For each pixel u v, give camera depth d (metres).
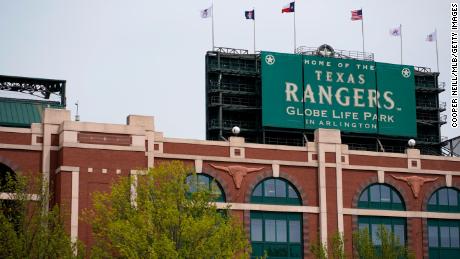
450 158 76.75
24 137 64.19
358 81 83.62
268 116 79.81
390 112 84.06
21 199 52.31
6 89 77.31
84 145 63.31
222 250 53.44
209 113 83.12
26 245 50.16
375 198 73.94
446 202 76.19
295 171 71.62
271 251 69.62
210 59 84.25
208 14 86.12
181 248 52.75
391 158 74.88
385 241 67.25
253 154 70.62
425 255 74.12
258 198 70.25
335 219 71.56
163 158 67.56
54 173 63.97
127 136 64.62
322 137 72.88
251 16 86.62
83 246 52.84
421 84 90.50
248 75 83.75
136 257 51.62
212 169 69.06
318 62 82.62
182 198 54.62
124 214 55.72
